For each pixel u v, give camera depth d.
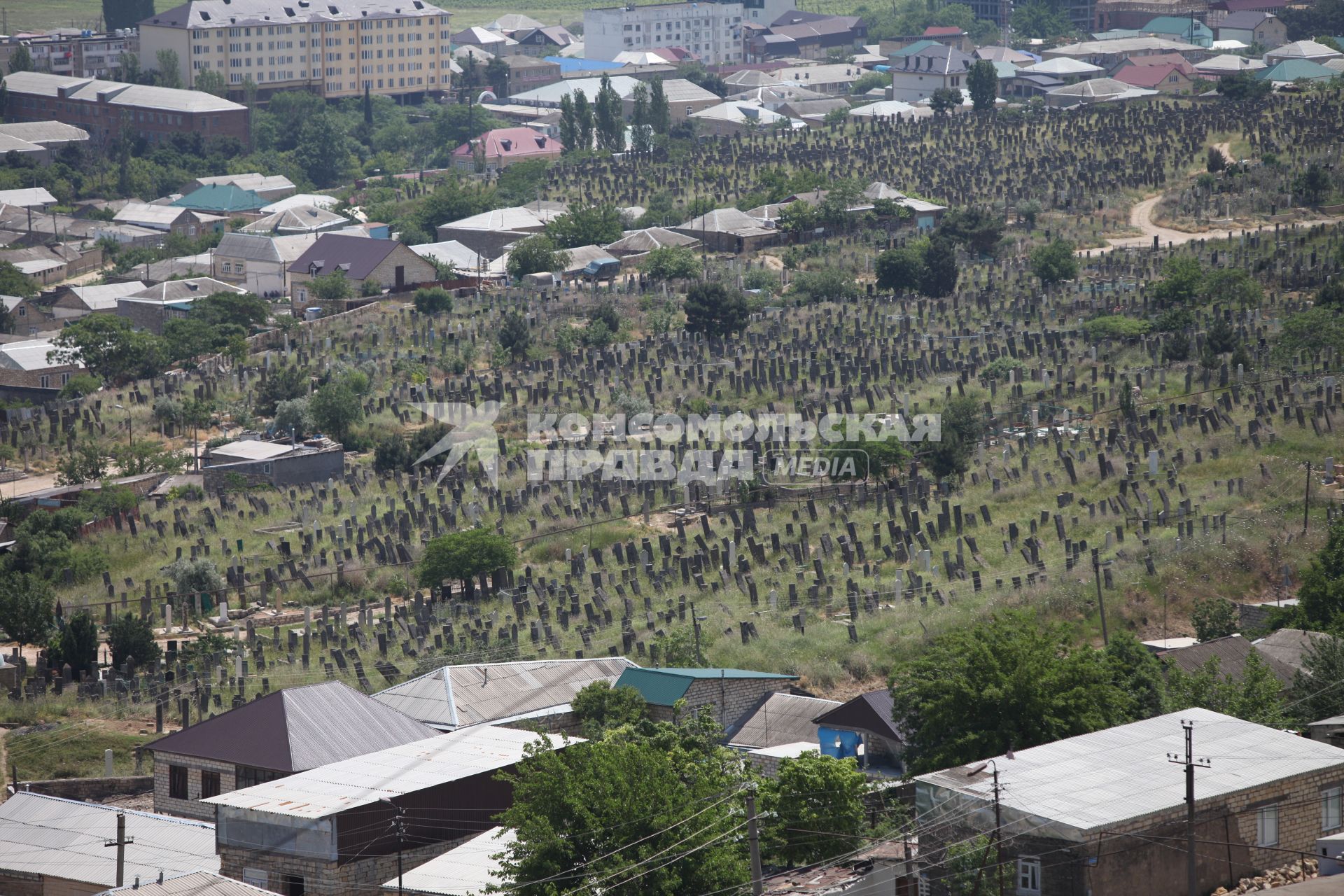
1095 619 161.62
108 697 161.38
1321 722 116.38
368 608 182.25
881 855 96.38
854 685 149.62
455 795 111.06
